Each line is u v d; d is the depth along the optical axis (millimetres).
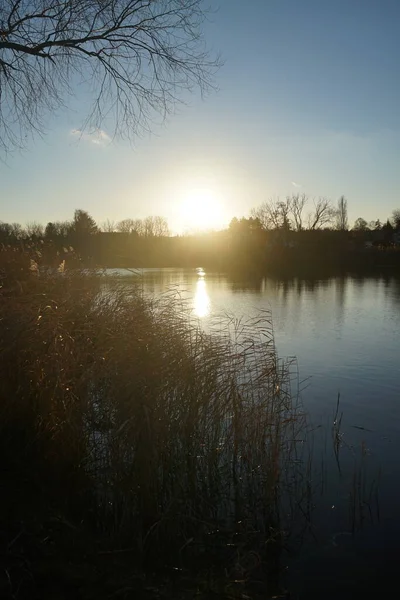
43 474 6480
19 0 8930
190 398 7391
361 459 8406
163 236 68062
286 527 6508
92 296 10023
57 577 4566
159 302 9898
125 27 9250
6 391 6922
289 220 82125
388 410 11070
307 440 9227
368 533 6371
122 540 5703
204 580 5246
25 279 10148
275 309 27953
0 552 4684
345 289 41156
